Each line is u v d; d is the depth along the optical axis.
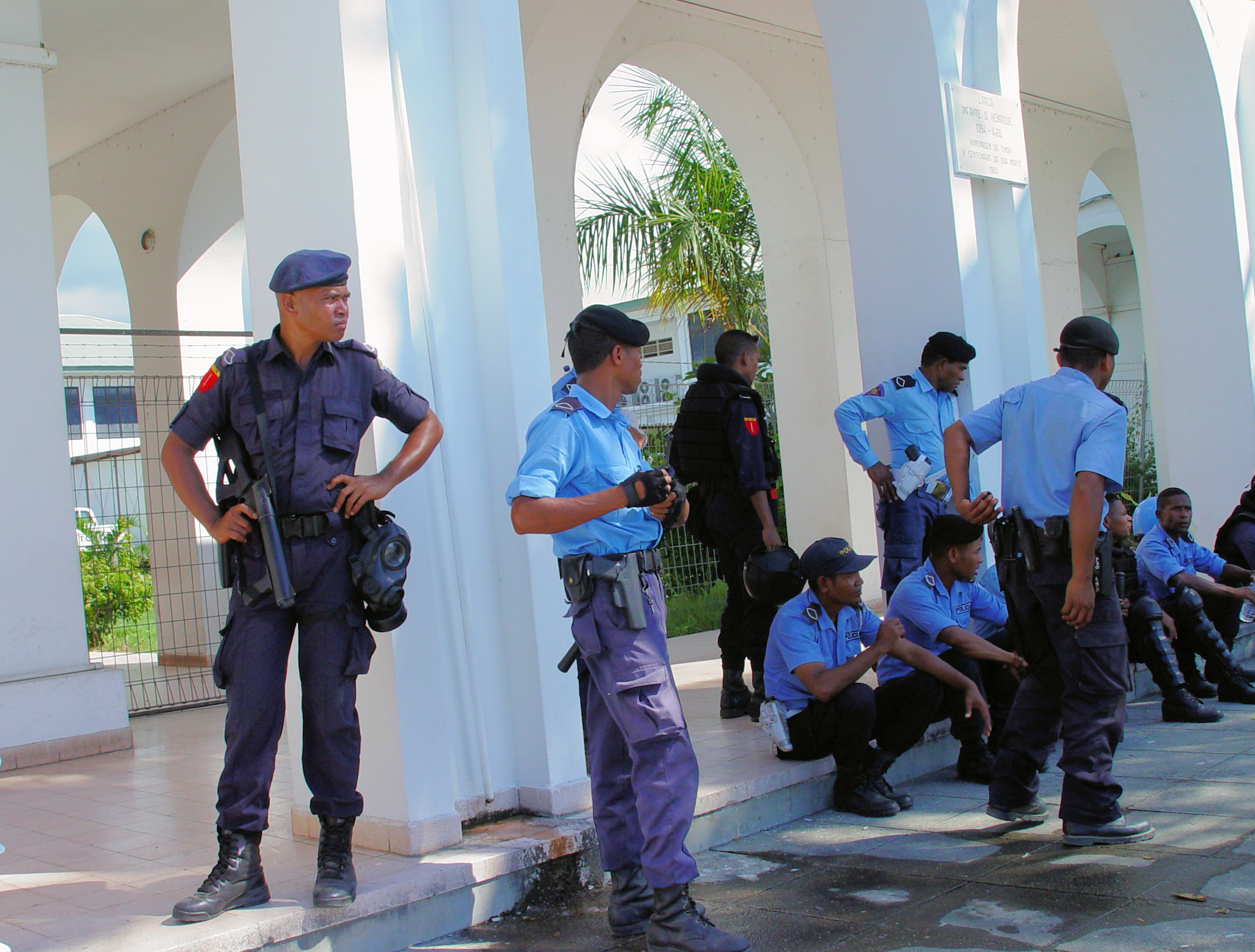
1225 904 2.85
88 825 4.12
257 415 2.81
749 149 9.14
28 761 5.51
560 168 7.57
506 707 3.68
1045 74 10.23
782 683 4.14
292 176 3.51
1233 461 7.32
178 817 4.15
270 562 2.72
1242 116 7.40
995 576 4.97
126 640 11.47
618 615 2.79
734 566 5.15
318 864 2.89
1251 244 7.39
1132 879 3.10
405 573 2.92
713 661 7.34
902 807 4.08
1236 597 5.86
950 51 5.10
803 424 9.27
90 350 14.16
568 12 7.09
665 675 2.83
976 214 5.23
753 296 11.34
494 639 3.68
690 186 11.28
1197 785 4.05
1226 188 7.23
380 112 3.43
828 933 2.91
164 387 9.13
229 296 9.41
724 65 8.55
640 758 2.80
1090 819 3.43
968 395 5.05
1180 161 7.39
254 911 2.79
